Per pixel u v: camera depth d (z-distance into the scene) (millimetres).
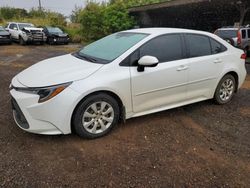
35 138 3844
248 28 13875
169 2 21391
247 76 8641
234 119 4797
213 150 3711
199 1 18828
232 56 5379
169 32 4559
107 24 25484
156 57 4316
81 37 27859
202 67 4836
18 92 3695
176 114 4910
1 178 2975
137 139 3936
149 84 4203
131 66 4059
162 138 3994
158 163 3352
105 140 3875
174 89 4547
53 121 3566
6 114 4676
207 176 3145
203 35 5004
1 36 21000
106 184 2943
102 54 4312
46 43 24438
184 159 3461
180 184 2992
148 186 2939
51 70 3938
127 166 3268
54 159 3361
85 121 3791
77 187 2885
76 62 4191
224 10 22766
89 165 3262
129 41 4359
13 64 11039
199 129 4352
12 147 3594
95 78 3740
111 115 3992
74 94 3566
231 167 3338
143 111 4328
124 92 3980
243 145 3883
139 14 26438
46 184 2912
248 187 2996
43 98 3504
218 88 5270
